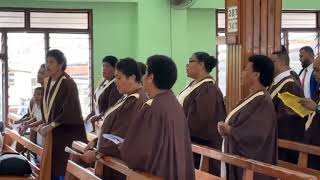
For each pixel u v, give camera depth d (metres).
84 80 8.29
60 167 4.16
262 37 4.33
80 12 8.20
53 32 8.11
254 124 3.27
